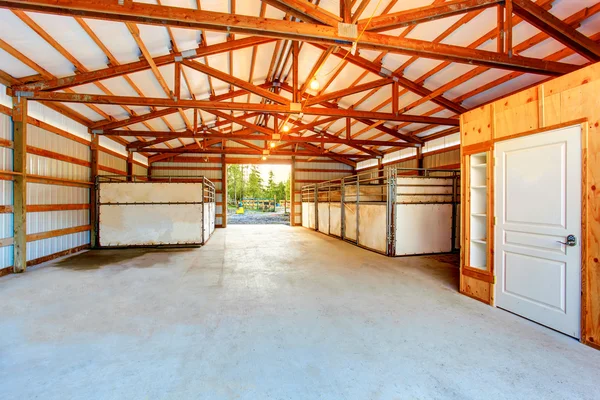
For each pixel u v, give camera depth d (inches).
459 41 172.7
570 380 71.0
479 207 133.5
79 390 66.7
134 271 178.2
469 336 93.9
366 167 489.4
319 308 118.1
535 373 73.9
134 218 267.0
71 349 84.9
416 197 235.5
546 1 134.4
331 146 483.8
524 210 108.4
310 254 238.1
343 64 228.1
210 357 81.0
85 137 251.9
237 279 161.2
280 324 102.7
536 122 104.3
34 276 165.3
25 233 177.6
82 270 180.2
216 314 111.4
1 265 166.7
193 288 144.1
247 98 311.3
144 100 182.7
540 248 102.5
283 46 221.5
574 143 93.1
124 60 176.6
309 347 86.7
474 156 133.3
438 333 96.0
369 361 79.2
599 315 85.6
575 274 92.0
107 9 97.0
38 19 131.7
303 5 110.0
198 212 275.6
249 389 67.3
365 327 100.5
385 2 157.9
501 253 117.3
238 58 225.9
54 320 105.2
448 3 123.5
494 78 204.7
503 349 85.7
